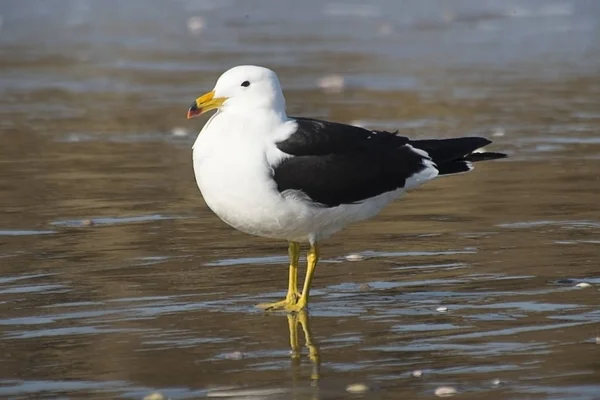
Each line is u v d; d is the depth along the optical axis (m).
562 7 33.69
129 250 12.76
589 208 14.40
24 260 12.34
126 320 10.45
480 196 15.10
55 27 31.52
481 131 19.20
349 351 9.62
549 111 20.84
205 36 30.27
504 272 11.86
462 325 10.24
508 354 9.42
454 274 11.84
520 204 14.66
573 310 10.58
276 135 10.68
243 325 10.37
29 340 9.90
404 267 12.14
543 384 8.73
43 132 19.41
